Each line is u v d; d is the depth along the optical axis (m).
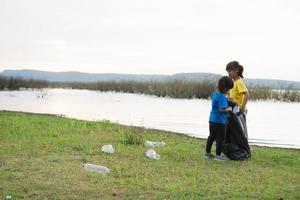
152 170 9.30
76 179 8.29
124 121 21.83
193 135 16.88
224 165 10.25
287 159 11.42
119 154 10.84
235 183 8.53
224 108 10.60
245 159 11.10
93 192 7.57
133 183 8.21
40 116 19.97
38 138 12.59
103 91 66.31
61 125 15.96
